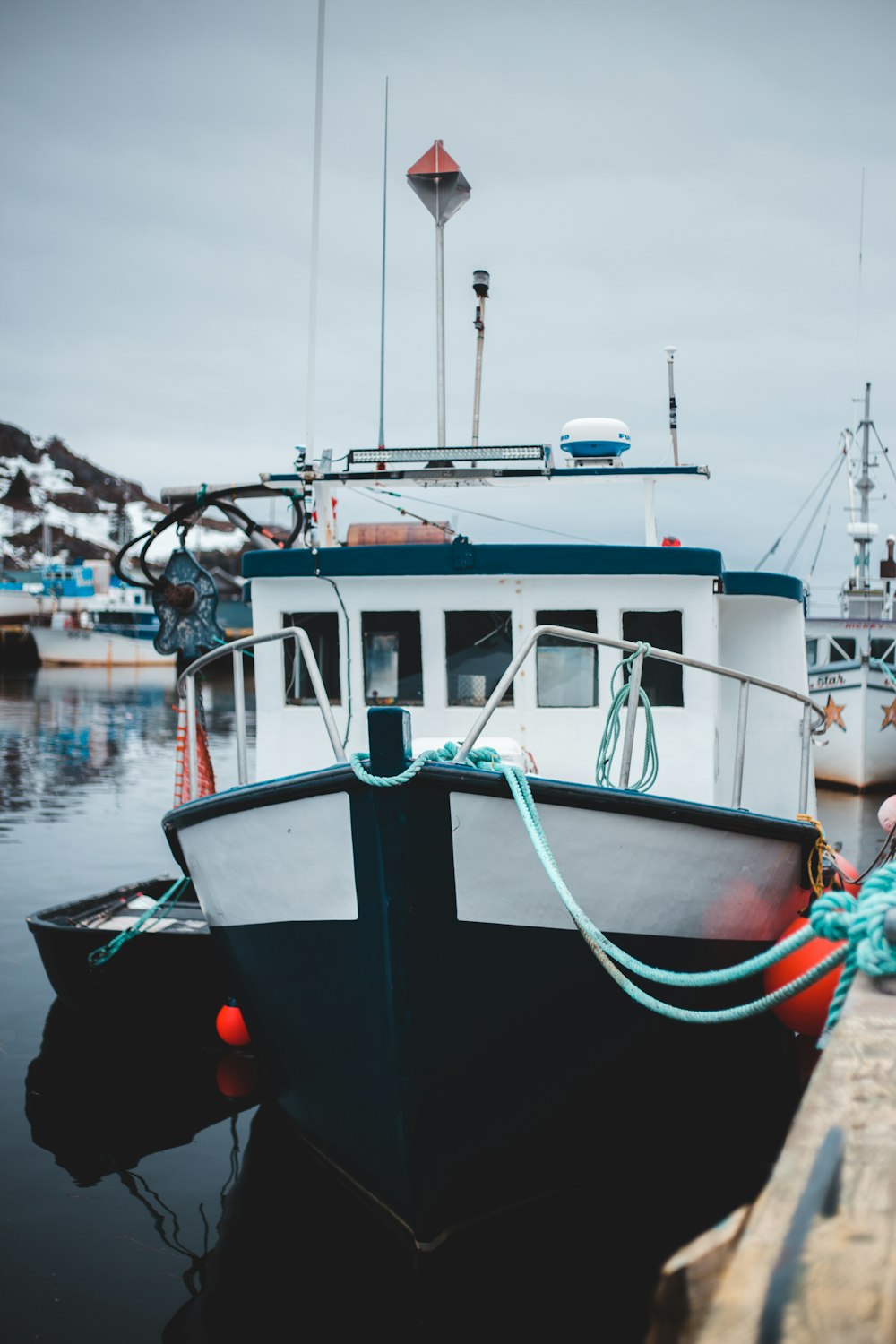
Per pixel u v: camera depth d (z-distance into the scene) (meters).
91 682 53.56
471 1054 4.68
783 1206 2.09
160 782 20.06
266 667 6.32
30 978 8.77
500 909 4.54
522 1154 5.01
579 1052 4.93
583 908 4.74
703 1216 5.17
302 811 4.63
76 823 15.62
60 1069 7.04
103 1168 5.64
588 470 7.00
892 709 19.62
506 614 6.12
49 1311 4.35
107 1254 4.79
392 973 4.47
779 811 7.29
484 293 7.61
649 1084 5.35
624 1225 5.11
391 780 4.23
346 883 4.57
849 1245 1.94
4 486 189.25
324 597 6.23
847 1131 2.31
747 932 5.54
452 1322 4.33
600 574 6.01
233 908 5.24
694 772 6.04
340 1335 4.23
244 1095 6.66
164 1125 6.21
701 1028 5.46
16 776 20.91
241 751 6.19
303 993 4.97
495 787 4.36
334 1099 5.08
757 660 7.31
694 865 5.02
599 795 4.58
